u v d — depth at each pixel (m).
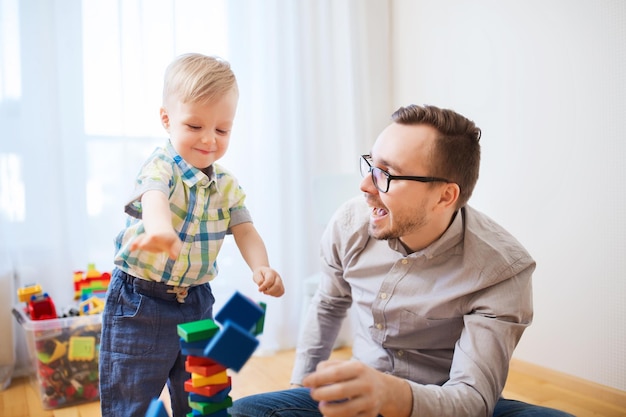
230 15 2.28
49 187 2.01
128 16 2.11
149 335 1.08
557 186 1.90
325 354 1.20
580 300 1.84
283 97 2.38
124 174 2.12
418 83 2.53
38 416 1.69
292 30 2.40
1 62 1.92
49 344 1.75
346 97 2.57
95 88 2.08
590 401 1.76
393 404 0.75
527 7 1.97
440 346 1.07
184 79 1.04
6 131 1.94
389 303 1.06
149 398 1.06
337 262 1.17
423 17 2.47
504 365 0.93
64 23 2.02
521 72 2.01
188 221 1.07
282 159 2.38
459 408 0.81
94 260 2.11
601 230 1.77
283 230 2.38
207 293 1.17
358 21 2.57
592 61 1.77
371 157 1.07
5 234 1.95
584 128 1.80
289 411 0.96
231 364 0.62
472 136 0.99
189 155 1.05
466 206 1.08
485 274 0.98
